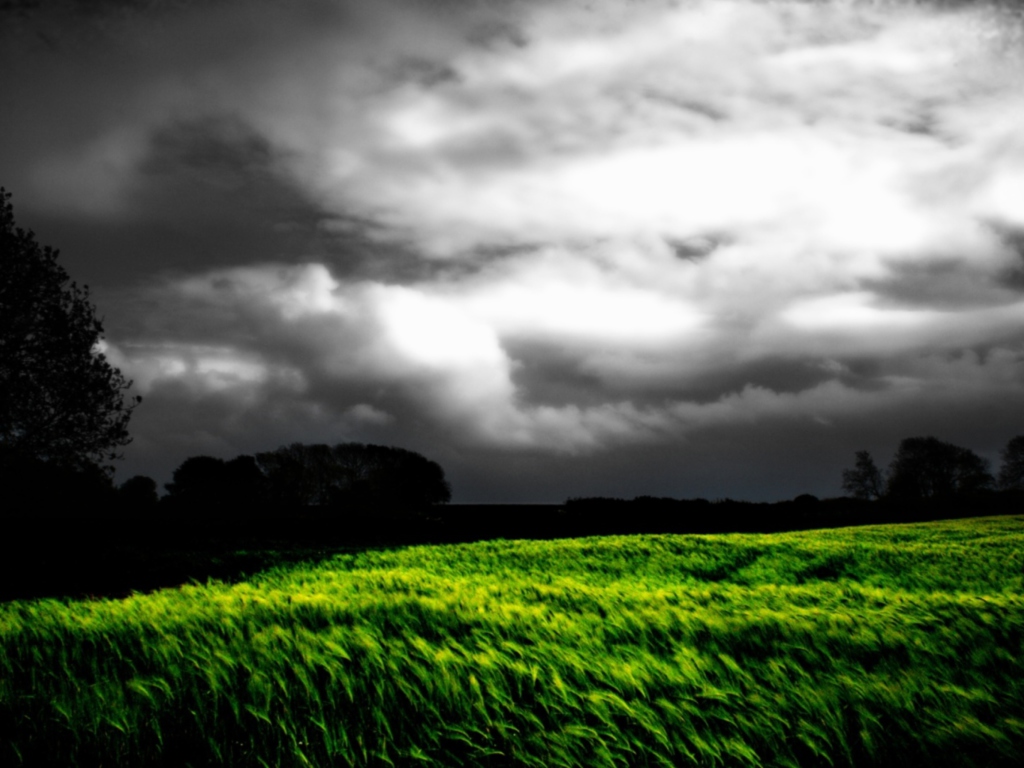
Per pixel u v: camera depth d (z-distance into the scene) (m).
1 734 4.11
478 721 3.88
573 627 5.61
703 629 5.60
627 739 3.66
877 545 16.75
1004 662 4.81
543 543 18.70
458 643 5.15
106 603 7.30
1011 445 52.75
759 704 3.91
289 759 3.70
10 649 5.38
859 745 3.64
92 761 3.92
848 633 5.41
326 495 49.16
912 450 54.78
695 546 17.00
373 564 14.84
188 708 4.18
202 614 6.25
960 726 3.54
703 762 3.50
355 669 4.59
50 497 20.62
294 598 6.98
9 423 18.67
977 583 10.90
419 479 50.16
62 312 20.06
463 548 17.80
